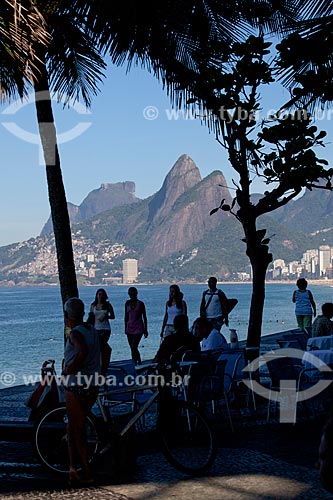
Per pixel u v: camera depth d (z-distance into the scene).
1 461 8.27
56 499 6.74
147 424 10.47
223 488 7.02
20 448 8.99
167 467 7.92
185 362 9.41
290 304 137.88
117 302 172.75
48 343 58.62
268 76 10.62
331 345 12.18
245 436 9.60
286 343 13.15
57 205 10.60
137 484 7.24
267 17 10.41
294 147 10.46
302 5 8.27
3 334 73.31
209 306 16.20
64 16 10.59
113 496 6.83
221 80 10.73
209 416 11.07
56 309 148.50
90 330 7.45
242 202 11.54
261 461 8.09
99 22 10.36
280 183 10.90
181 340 10.48
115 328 78.81
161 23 10.55
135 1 10.30
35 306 167.75
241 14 10.63
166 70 11.01
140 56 10.88
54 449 7.64
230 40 11.05
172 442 7.70
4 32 8.73
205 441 7.67
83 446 7.30
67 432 7.33
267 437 9.50
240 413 11.20
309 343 12.22
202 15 10.77
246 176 11.41
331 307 12.75
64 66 11.66
